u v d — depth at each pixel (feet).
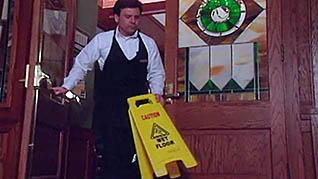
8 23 6.69
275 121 8.31
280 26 8.68
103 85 7.60
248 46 8.84
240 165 8.33
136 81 7.58
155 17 16.44
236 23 9.02
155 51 7.89
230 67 8.86
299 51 8.48
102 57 7.65
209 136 8.60
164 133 6.72
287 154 8.12
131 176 7.37
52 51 7.30
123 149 7.42
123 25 7.55
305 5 8.61
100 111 7.59
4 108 6.40
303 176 7.94
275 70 8.52
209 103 8.73
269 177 8.13
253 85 8.64
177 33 9.29
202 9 9.26
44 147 6.57
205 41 9.11
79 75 7.54
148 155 6.54
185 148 6.62
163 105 7.26
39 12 6.20
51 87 6.89
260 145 8.31
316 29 8.45
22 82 6.38
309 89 8.27
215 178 8.38
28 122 5.85
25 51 6.56
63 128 7.80
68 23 8.59
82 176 9.38
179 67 9.11
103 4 15.23
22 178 5.66
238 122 8.51
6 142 6.32
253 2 8.99
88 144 9.79
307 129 8.12
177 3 9.42
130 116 6.90
